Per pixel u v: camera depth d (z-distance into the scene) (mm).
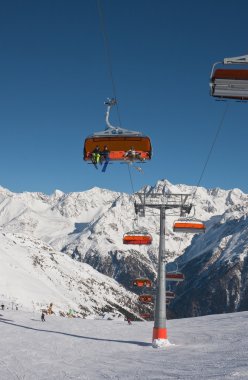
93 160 18859
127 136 18672
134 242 36500
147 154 18672
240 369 14422
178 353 24953
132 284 75062
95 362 22578
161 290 34531
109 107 19062
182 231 34719
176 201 35375
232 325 46250
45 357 24547
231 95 12883
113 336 42312
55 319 66062
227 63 12789
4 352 26047
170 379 14234
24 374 18703
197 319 67375
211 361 18562
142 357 24219
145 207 36281
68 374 18359
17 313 69250
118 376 16562
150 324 70000
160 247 35500
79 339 36719
